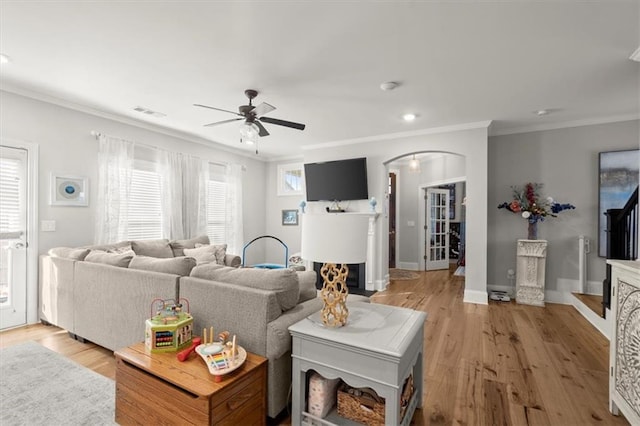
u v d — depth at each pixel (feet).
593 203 14.10
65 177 12.12
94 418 6.15
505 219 15.90
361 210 17.76
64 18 7.00
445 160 21.67
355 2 6.42
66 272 10.02
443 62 8.86
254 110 10.44
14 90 10.75
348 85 10.42
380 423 5.34
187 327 6.20
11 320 10.80
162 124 14.96
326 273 5.84
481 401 6.85
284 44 8.02
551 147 14.89
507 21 6.97
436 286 18.22
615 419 6.24
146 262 8.32
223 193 19.51
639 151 13.12
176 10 6.70
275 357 5.79
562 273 14.65
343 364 5.16
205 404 4.62
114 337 8.54
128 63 9.08
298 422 5.69
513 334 10.65
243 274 6.63
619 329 6.08
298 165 22.03
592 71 9.32
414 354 5.90
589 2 6.32
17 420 6.06
